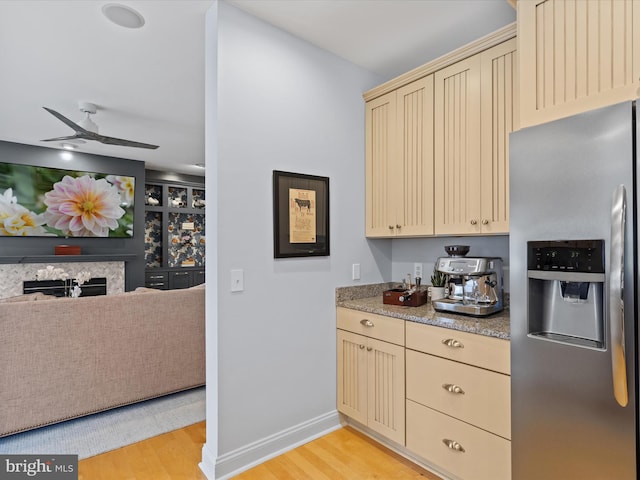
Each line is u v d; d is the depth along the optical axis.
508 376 1.66
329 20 2.19
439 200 2.29
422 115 2.40
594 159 1.32
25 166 5.02
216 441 2.00
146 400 3.05
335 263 2.59
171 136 4.62
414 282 2.89
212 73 2.06
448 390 1.90
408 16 2.16
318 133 2.48
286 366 2.30
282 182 2.28
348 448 2.31
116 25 2.23
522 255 1.53
